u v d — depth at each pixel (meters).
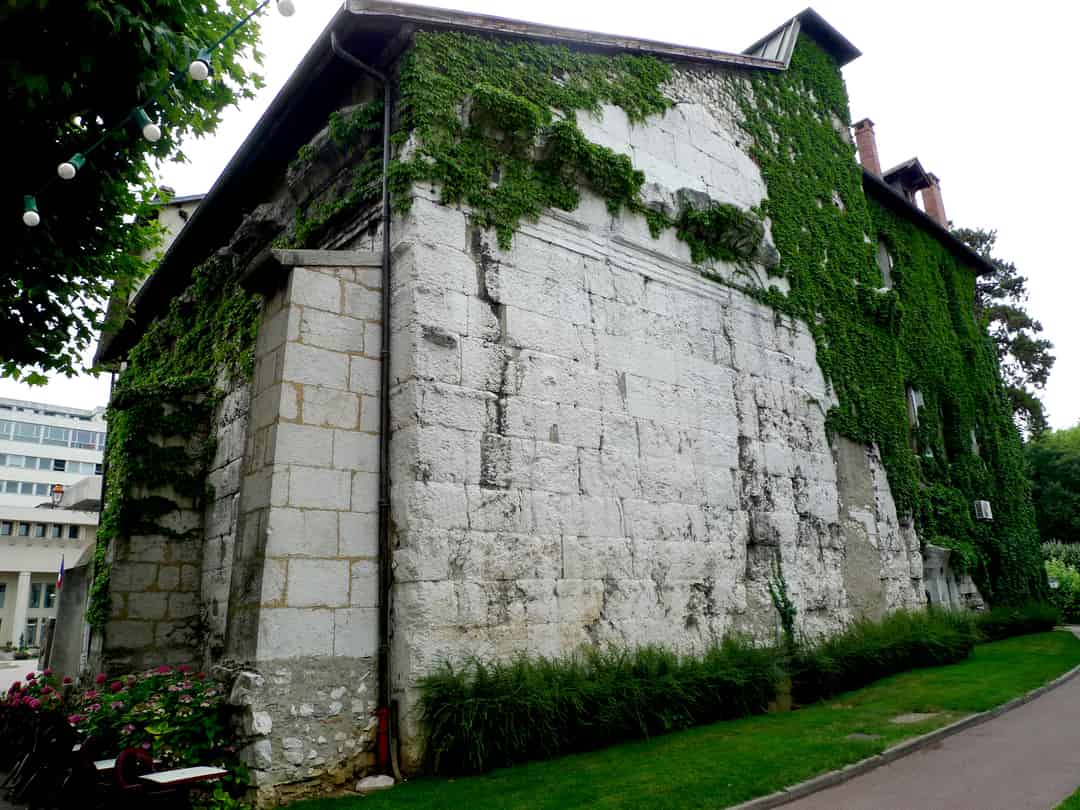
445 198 8.76
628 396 10.02
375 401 8.14
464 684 7.27
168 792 5.71
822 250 14.70
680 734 8.24
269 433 7.50
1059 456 39.62
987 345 23.33
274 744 6.54
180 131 8.71
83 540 45.81
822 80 16.78
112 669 10.26
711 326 11.65
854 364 14.45
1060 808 5.53
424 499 7.68
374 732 7.20
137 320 16.56
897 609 13.31
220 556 10.83
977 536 18.97
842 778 6.70
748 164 13.68
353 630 7.34
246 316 11.78
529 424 8.80
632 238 10.83
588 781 6.43
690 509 10.33
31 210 6.91
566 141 9.88
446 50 9.37
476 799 6.06
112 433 13.54
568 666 8.07
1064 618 25.80
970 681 11.29
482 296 8.79
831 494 12.82
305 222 10.56
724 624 10.25
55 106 7.57
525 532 8.42
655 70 12.25
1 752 8.98
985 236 39.53
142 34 7.10
